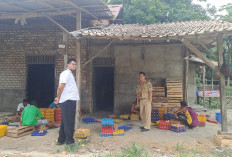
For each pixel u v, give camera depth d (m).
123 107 9.22
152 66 9.00
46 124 6.57
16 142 5.23
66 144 4.83
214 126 7.21
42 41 9.44
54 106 8.31
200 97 12.67
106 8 6.95
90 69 9.31
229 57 16.30
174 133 6.16
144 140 5.44
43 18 8.76
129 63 9.16
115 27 7.81
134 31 6.54
